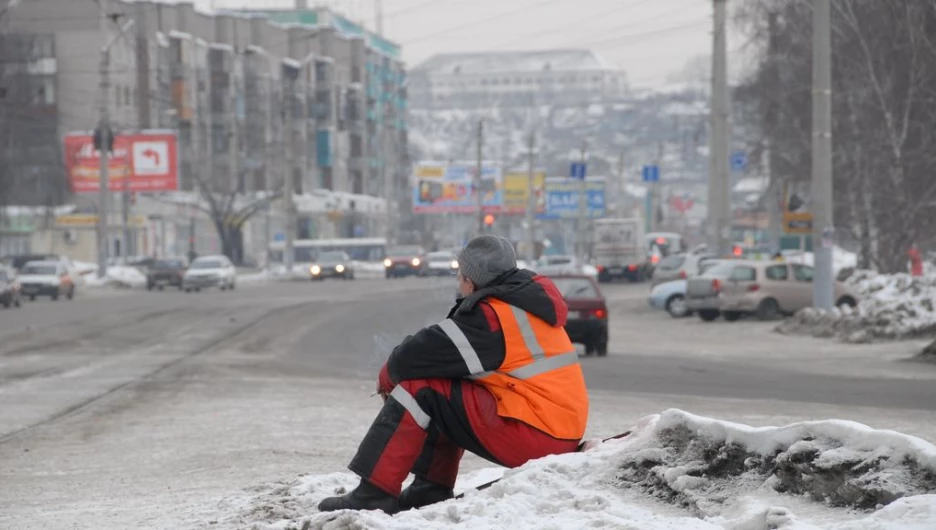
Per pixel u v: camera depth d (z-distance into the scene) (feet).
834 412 116.47
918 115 335.47
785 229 313.53
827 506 42.63
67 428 112.06
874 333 233.35
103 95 547.90
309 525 45.60
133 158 649.20
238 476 77.05
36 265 458.50
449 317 51.13
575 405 50.80
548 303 50.31
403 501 51.93
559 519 43.83
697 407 122.72
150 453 92.58
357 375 171.63
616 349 231.09
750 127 487.61
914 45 314.14
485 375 49.75
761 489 45.32
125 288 565.94
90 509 64.49
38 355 208.74
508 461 50.26
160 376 169.17
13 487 76.95
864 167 349.20
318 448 91.71
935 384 150.10
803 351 218.79
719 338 260.21
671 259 420.77
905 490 40.50
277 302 410.93
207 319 316.81
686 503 45.96
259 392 145.07
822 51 249.75
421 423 49.60
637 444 50.52
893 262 353.31
